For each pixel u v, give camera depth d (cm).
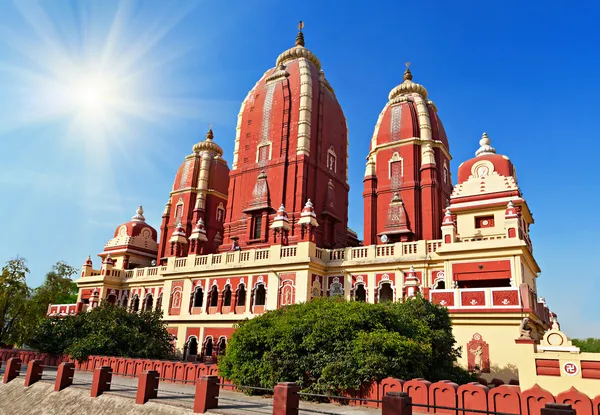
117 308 2577
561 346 1305
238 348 1609
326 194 3294
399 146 3119
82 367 2258
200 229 3170
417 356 1449
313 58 3681
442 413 1188
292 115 3288
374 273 2475
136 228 4381
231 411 1124
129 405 1308
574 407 1073
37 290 4094
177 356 2869
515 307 1806
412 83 3422
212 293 2947
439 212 2952
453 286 2086
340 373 1385
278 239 2673
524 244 1938
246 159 3431
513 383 1747
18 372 1948
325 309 1603
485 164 2422
